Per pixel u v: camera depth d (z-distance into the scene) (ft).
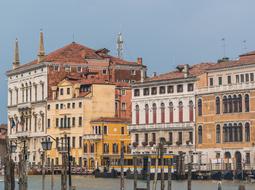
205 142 449.89
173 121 472.44
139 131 495.00
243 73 431.43
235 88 431.43
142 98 495.00
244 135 426.51
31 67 602.44
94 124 533.55
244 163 406.82
